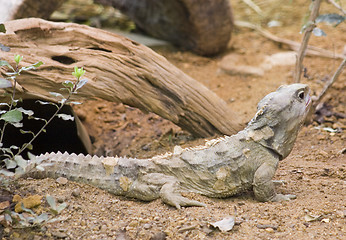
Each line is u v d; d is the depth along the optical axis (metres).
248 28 21.61
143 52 10.80
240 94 14.93
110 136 13.18
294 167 10.04
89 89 10.13
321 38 19.48
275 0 24.25
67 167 8.45
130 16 19.56
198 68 17.45
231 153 8.34
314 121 12.76
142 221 7.36
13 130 11.00
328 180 9.25
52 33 10.34
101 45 10.61
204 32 17.91
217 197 8.43
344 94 14.26
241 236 6.97
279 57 17.27
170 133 12.53
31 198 7.43
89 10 21.83
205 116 11.45
